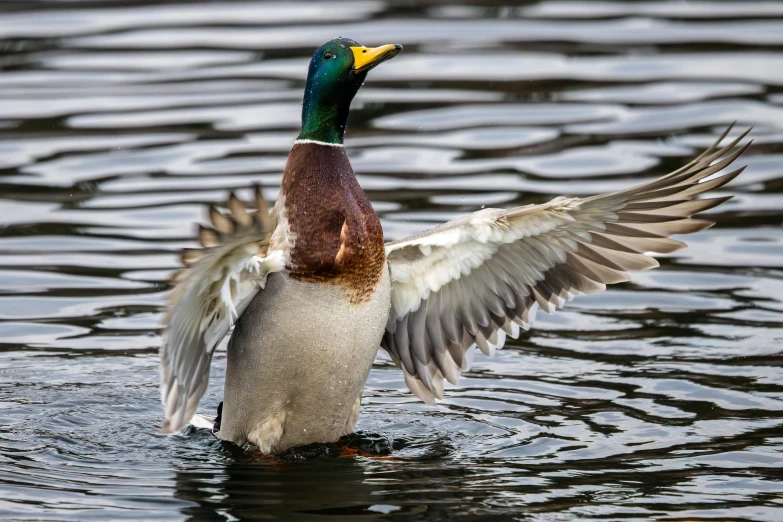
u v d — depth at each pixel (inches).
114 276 563.5
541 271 404.8
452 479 369.1
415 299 417.7
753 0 999.0
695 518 336.5
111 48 890.7
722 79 823.1
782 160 692.1
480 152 715.4
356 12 979.3
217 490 360.2
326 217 379.2
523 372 474.9
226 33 924.6
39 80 826.8
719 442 397.1
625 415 425.7
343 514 339.6
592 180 664.4
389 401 456.4
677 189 374.3
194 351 382.6
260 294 379.9
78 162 698.2
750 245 594.2
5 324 514.6
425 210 628.1
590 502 348.2
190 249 336.2
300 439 399.5
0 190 657.6
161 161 698.8
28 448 398.9
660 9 983.0
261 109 778.8
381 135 744.3
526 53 884.0
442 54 883.4
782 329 499.8
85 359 486.0
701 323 511.2
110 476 372.5
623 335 505.4
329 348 378.3
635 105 784.3
